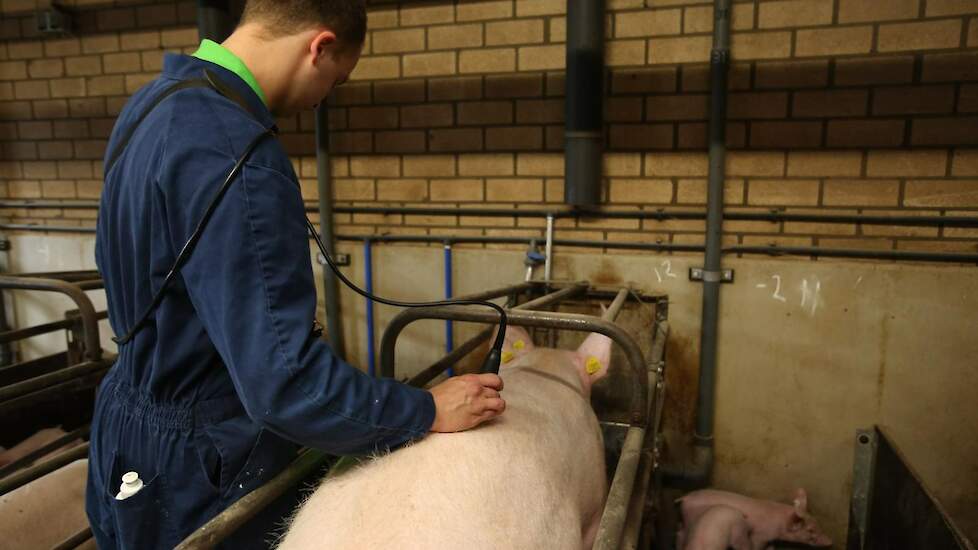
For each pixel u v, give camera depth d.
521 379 1.25
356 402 0.77
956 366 1.99
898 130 1.96
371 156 2.52
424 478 0.79
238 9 2.50
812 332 2.11
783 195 2.09
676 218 2.19
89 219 2.93
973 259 1.95
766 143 2.07
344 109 2.52
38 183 3.01
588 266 2.29
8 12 2.87
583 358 1.49
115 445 0.96
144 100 0.90
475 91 2.35
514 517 0.79
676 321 2.23
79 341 2.14
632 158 2.21
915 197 1.97
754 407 2.21
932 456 2.06
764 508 2.09
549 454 0.98
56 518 1.53
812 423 2.16
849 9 1.94
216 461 0.92
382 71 2.45
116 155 0.90
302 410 0.73
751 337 2.17
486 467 0.83
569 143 2.14
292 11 0.86
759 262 2.12
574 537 0.90
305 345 0.74
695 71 2.10
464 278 2.44
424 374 1.38
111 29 2.75
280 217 0.76
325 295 2.61
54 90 2.89
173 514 0.92
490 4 2.29
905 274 1.99
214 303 0.73
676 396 2.27
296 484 1.02
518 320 1.14
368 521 0.73
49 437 2.10
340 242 2.61
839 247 2.06
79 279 2.12
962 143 1.91
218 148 0.76
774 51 2.02
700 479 2.23
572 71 2.09
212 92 0.83
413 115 2.44
